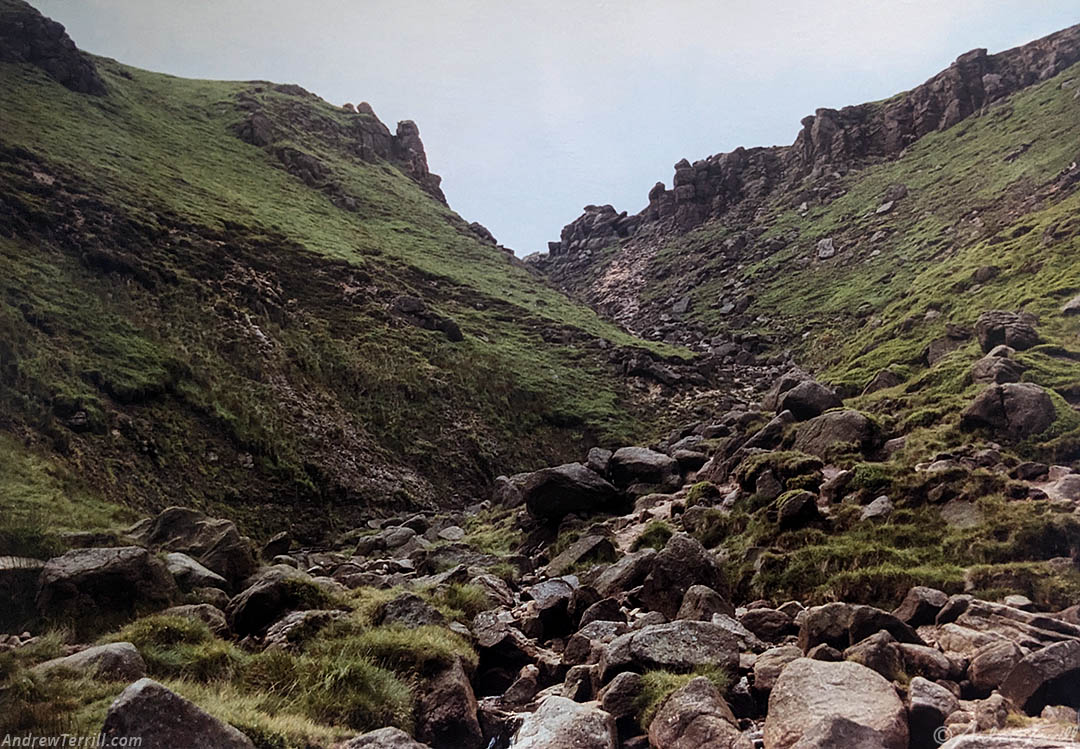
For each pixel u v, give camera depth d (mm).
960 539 11898
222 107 90000
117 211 45062
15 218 37375
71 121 59625
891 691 6359
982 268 33906
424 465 36688
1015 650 7160
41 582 10797
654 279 100250
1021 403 15555
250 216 57938
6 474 19375
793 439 19547
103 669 7523
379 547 23953
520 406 45438
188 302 39219
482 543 22484
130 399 28641
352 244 64562
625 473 24016
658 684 7414
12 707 6566
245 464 29750
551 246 133875
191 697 7207
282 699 7648
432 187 109312
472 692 8508
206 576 12883
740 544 14664
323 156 89938
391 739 6090
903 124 94938
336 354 42188
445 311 57906
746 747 5930
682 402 51688
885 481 14562
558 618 11711
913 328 34000
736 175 112000
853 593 11227
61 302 32000
